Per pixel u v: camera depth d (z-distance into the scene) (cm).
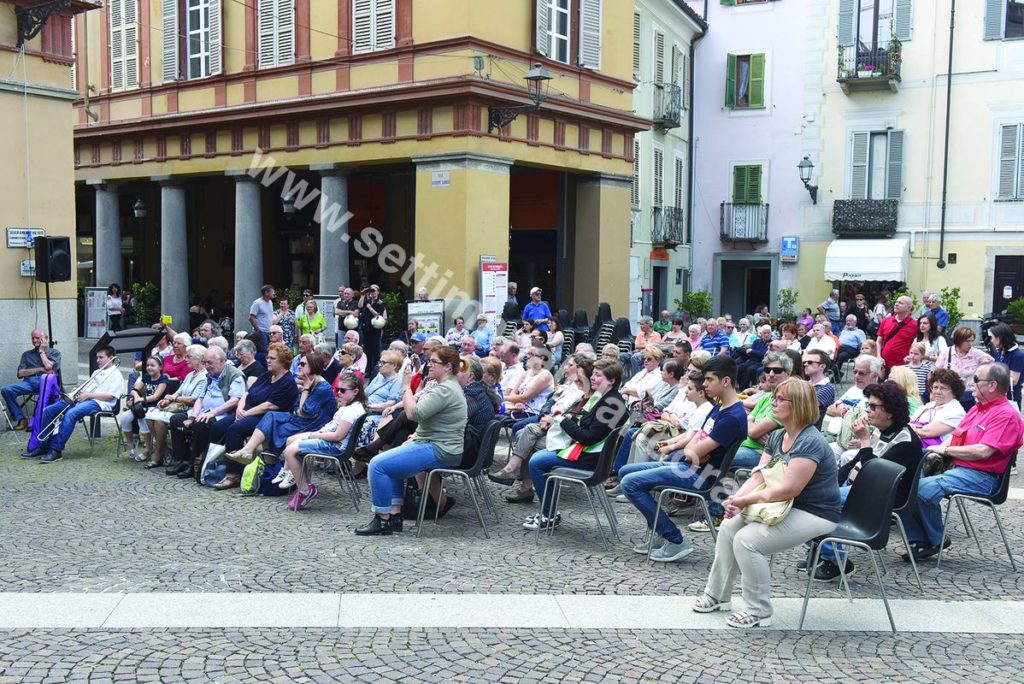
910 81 2741
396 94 1798
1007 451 712
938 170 2716
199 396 1026
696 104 3064
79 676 478
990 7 2622
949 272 2716
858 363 857
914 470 662
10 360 1358
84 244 2738
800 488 560
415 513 848
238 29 2045
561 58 1991
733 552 584
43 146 1388
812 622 587
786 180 2948
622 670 502
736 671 505
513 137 1852
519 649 529
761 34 2958
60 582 633
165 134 2191
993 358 1229
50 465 1066
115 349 1155
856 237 2834
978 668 516
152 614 572
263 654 512
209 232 2702
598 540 778
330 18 1905
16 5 1341
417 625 563
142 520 817
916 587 665
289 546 737
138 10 2205
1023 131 2603
